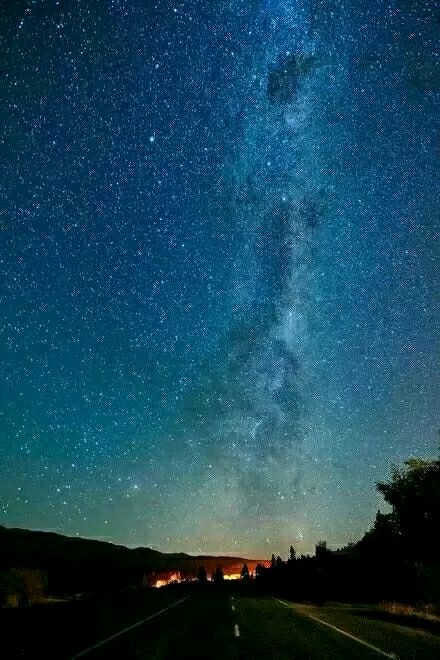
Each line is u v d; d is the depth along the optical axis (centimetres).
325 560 3488
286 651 976
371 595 2652
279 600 2994
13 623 1228
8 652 905
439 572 2125
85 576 5478
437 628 1431
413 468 2361
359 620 1678
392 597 2369
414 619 1638
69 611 1689
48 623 1330
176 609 2086
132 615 1786
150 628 1366
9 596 3134
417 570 2217
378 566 2580
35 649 958
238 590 4838
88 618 1584
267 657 900
